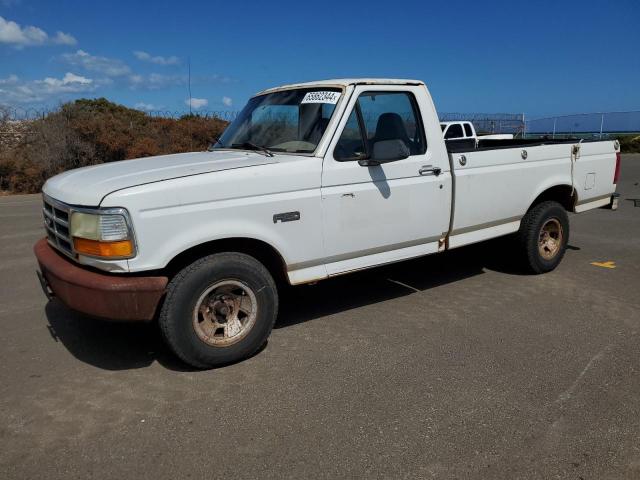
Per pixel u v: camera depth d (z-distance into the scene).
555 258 6.39
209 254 3.98
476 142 8.02
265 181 4.01
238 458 2.92
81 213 3.62
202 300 3.84
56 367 4.04
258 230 4.00
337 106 4.47
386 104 4.78
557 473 2.78
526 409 3.38
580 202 6.60
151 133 22.77
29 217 11.15
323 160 4.32
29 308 5.33
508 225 5.95
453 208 5.23
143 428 3.21
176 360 4.14
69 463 2.89
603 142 6.81
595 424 3.21
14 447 3.03
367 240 4.64
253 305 4.05
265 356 4.20
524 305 5.31
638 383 3.71
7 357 4.22
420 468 2.82
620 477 2.75
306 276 4.40
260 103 5.23
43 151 18.69
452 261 6.98
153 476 2.78
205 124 24.75
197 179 3.75
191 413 3.37
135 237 3.54
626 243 8.11
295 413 3.36
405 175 4.81
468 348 4.30
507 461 2.88
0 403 3.51
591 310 5.15
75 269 3.75
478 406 3.42
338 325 4.83
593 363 4.02
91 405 3.48
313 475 2.77
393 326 4.79
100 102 24.75
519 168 5.76
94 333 4.69
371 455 2.93
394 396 3.55
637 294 5.62
